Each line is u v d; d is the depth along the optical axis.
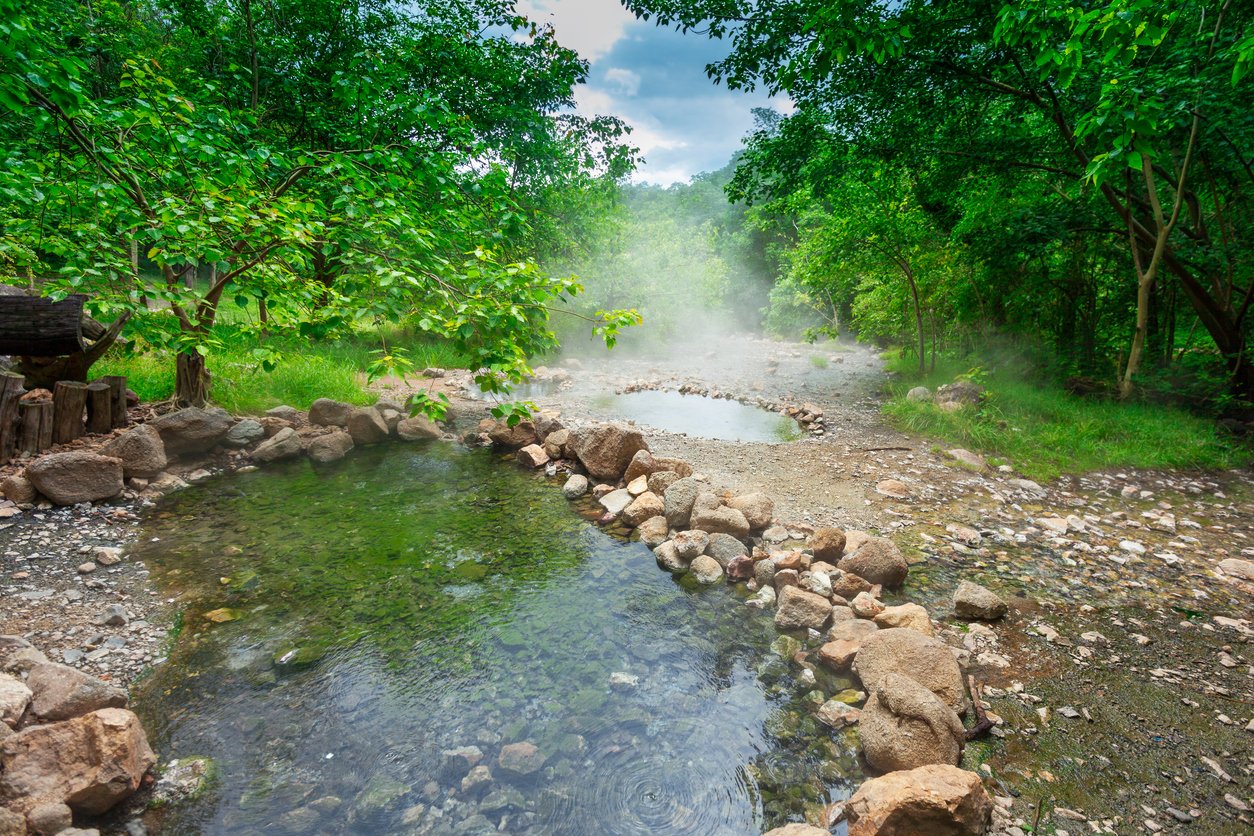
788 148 10.93
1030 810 2.21
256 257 5.48
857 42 6.75
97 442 5.75
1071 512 5.58
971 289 11.97
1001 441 7.47
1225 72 6.97
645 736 2.61
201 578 3.84
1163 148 8.26
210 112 6.52
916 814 1.97
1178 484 6.43
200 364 6.67
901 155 10.12
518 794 2.27
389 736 2.55
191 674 2.90
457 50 12.90
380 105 8.94
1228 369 9.18
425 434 7.42
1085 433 7.73
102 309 5.04
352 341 11.98
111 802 2.11
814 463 6.77
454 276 4.02
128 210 5.37
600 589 3.94
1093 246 10.72
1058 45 6.91
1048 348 11.53
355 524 4.81
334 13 12.19
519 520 5.04
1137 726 2.70
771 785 2.35
